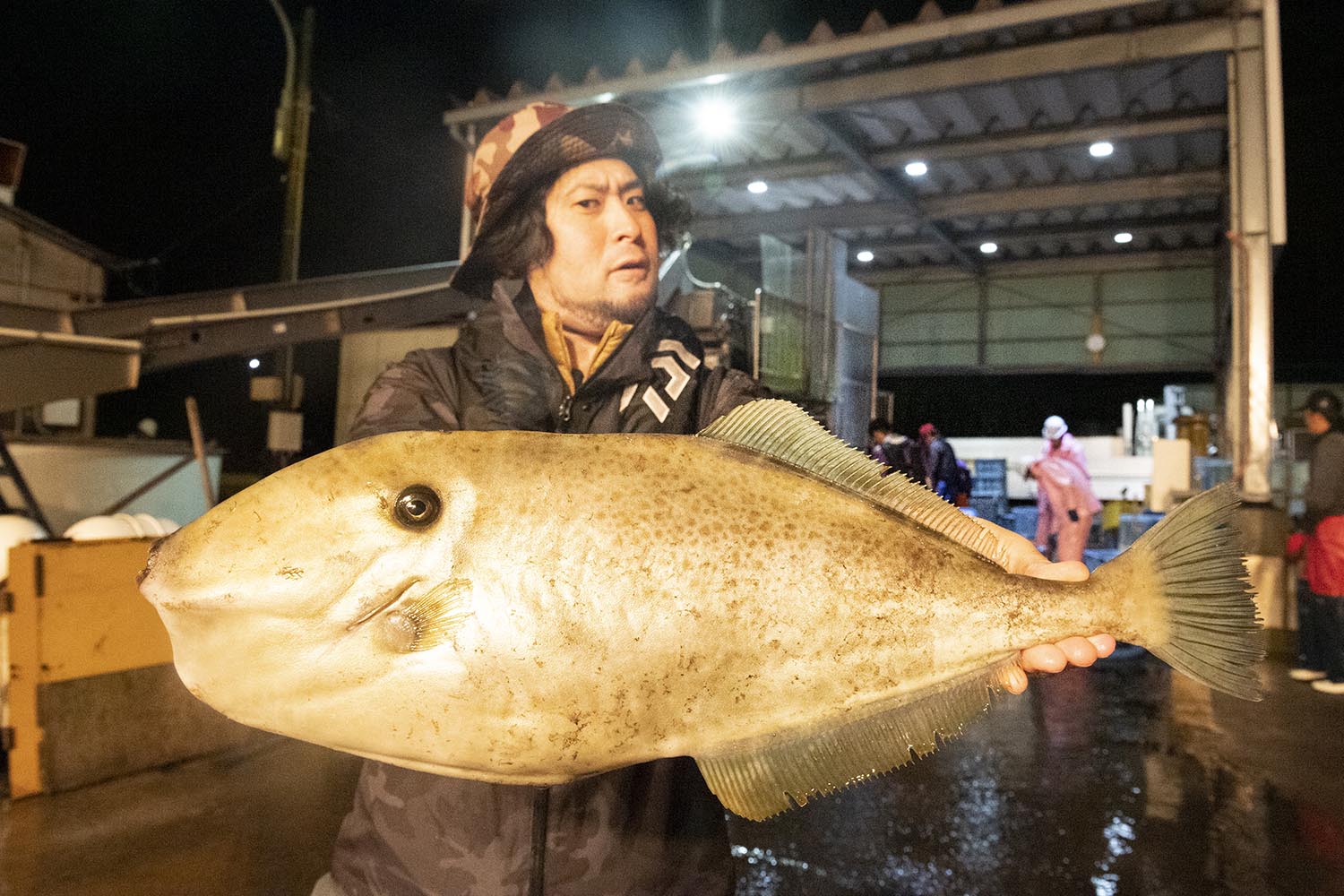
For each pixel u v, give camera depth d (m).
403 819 1.25
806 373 9.88
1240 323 8.00
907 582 1.04
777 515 1.04
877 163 11.33
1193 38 8.09
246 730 5.02
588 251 1.39
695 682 0.97
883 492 1.12
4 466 5.78
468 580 0.93
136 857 3.54
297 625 0.92
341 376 14.00
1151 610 1.05
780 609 1.00
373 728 0.93
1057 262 17.41
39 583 4.18
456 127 10.31
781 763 1.01
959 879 3.40
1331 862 3.54
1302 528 6.59
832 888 3.32
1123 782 4.41
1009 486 16.05
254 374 20.62
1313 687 6.30
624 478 1.00
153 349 7.91
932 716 1.04
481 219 1.45
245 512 0.94
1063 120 10.45
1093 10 7.82
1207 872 3.46
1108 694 6.11
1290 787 4.34
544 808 1.18
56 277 12.45
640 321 1.41
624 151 1.44
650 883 1.27
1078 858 3.56
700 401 1.39
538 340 1.40
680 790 1.34
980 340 18.16
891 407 13.56
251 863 3.49
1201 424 11.21
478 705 0.92
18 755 4.19
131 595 4.53
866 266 18.56
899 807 4.09
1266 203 7.91
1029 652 1.06
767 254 9.81
